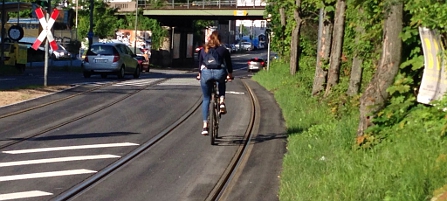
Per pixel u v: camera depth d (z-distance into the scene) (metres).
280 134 13.06
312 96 20.30
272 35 43.94
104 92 21.36
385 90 9.71
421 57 9.47
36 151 10.46
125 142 11.65
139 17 76.38
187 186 8.46
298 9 34.78
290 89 23.81
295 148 10.53
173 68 73.12
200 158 10.40
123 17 78.19
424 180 6.63
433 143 8.03
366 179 7.38
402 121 9.32
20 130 12.58
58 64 51.00
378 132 9.56
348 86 18.50
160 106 17.80
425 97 9.08
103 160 9.94
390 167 7.63
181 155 10.62
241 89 26.88
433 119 8.76
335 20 19.00
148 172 9.27
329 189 7.31
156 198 7.81
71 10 71.50
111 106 17.28
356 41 14.45
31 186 8.12
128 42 75.50
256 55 111.38
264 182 8.68
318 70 21.09
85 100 18.45
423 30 9.07
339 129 11.09
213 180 8.84
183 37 80.50
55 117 14.64
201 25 93.00
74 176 8.77
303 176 8.28
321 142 10.82
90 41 46.28
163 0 72.69
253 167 9.70
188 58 83.25
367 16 10.96
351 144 9.84
